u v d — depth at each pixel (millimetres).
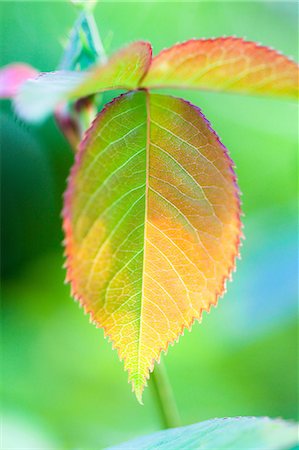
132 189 188
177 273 190
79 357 619
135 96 189
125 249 188
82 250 185
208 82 190
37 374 606
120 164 187
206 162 189
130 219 188
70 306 728
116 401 551
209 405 537
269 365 508
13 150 881
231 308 483
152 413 533
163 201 189
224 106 738
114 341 191
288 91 188
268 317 444
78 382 583
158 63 186
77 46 224
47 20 927
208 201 190
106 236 186
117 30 914
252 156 738
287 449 171
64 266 184
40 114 153
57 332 668
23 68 230
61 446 487
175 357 550
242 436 171
